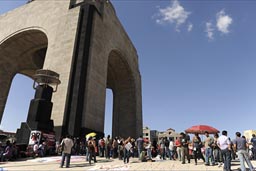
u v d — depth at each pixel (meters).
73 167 9.76
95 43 23.97
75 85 20.25
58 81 18.20
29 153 13.75
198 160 14.50
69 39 23.31
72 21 24.64
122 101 35.53
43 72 17.23
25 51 32.66
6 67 31.06
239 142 8.27
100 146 16.33
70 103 19.64
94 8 25.89
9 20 32.44
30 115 15.67
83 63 21.38
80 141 17.52
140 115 35.69
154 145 19.53
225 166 8.42
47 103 16.47
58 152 15.38
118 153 15.39
